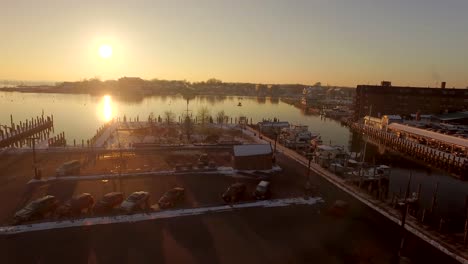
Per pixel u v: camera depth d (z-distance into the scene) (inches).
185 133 3314.5
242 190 1515.7
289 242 1138.7
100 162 2064.5
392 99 5570.9
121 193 1401.3
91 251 1026.7
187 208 1370.6
